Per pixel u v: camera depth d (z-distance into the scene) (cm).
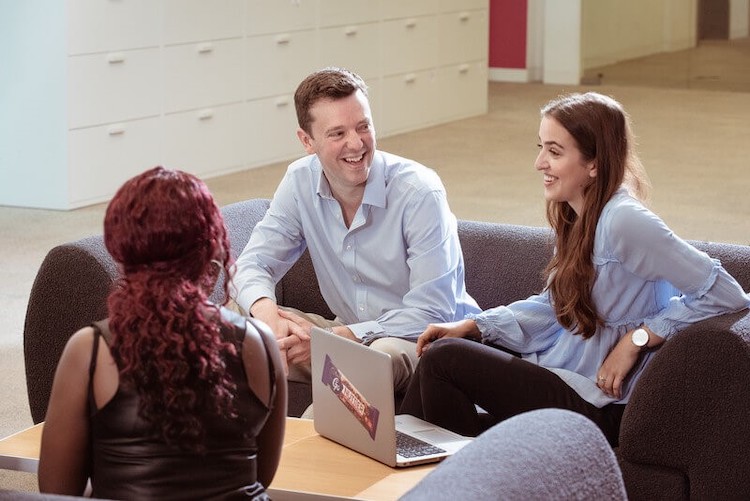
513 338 347
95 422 211
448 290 368
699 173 926
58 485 218
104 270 367
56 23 805
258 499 214
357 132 359
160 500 206
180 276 212
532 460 184
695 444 308
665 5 1459
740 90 1433
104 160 847
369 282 383
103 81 837
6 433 440
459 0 1216
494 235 402
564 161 323
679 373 306
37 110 823
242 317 221
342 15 1058
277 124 998
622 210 317
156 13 868
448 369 327
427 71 1185
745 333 302
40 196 834
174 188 212
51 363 376
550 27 1506
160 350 204
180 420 204
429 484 173
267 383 220
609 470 200
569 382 330
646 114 1231
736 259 356
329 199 381
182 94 900
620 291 325
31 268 673
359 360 284
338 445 297
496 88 1473
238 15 942
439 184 375
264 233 395
